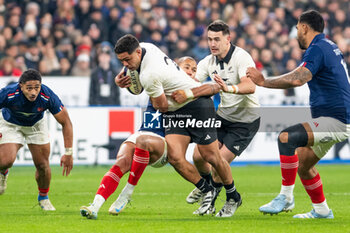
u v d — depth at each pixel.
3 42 49.44
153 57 19.48
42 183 22.91
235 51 22.42
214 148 20.25
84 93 43.53
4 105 21.62
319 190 20.16
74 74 47.00
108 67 43.91
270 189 31.75
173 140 20.17
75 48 50.16
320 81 19.42
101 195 19.55
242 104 23.03
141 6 55.16
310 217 20.33
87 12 52.25
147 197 28.19
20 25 51.62
